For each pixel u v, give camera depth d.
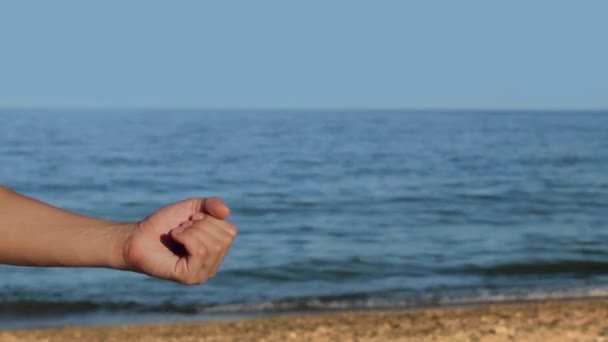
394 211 31.94
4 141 66.25
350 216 30.70
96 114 172.38
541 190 38.66
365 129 94.62
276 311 15.19
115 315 14.98
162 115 173.62
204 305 15.66
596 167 49.66
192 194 37.81
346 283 18.59
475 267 20.11
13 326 14.10
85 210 33.59
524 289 17.03
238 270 19.69
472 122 131.12
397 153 59.09
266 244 24.41
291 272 19.88
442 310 14.21
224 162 51.91
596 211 31.56
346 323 13.18
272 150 61.09
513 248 23.83
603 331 11.96
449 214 31.23
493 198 35.72
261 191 38.56
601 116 184.88
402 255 22.66
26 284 17.59
